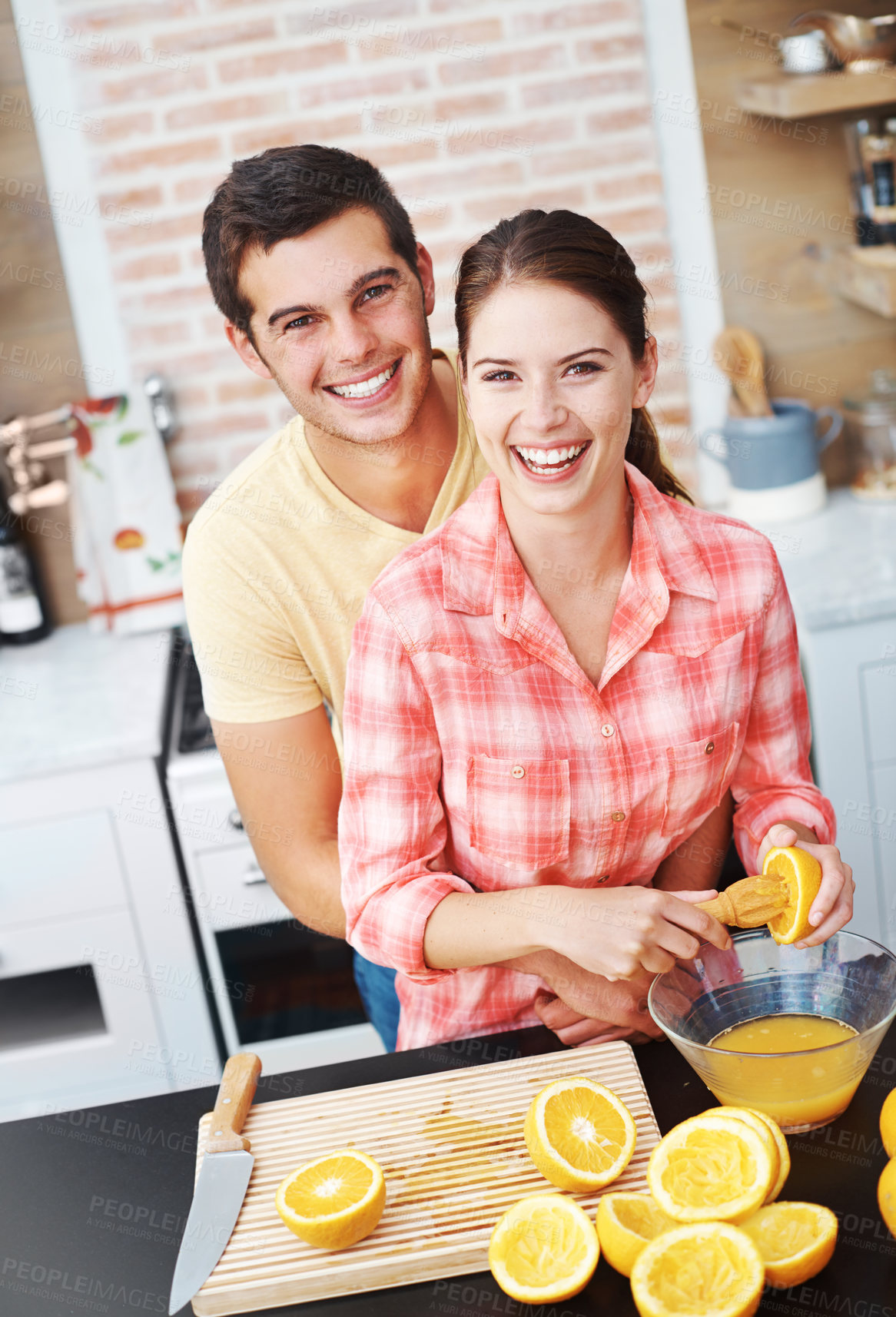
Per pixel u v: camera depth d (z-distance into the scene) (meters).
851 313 2.70
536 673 1.11
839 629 2.23
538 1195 0.88
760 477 2.57
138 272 2.56
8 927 2.27
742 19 2.51
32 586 2.67
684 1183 0.84
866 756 2.31
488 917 1.06
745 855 1.27
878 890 2.38
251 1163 0.97
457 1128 0.99
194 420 2.65
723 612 1.14
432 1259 0.87
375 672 1.10
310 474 1.36
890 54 2.20
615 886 1.23
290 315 1.22
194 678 2.57
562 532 1.08
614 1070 1.04
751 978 1.07
